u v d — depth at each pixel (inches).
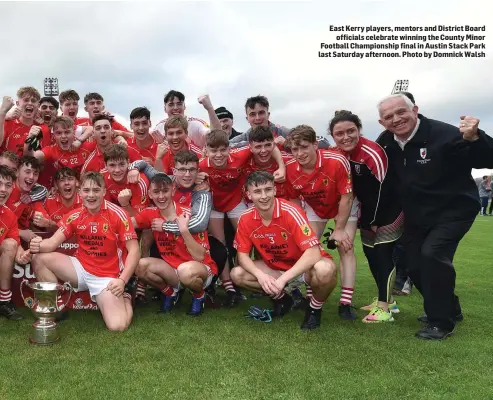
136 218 186.5
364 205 181.6
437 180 158.4
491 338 154.6
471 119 142.7
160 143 223.3
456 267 291.6
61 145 224.8
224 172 198.1
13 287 184.9
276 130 236.4
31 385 114.0
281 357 134.6
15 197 191.6
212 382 117.3
